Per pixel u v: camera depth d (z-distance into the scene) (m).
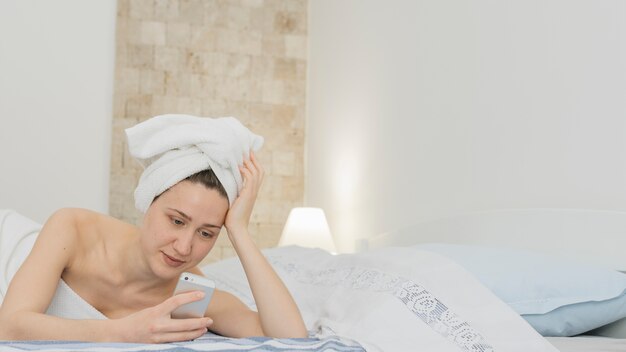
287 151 4.76
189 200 1.51
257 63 4.75
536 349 1.59
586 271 1.97
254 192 1.66
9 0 3.60
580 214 2.30
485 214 2.70
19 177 3.57
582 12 2.43
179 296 1.42
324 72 4.55
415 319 1.65
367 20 3.98
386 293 1.76
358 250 3.74
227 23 4.71
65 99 3.64
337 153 4.29
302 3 4.86
